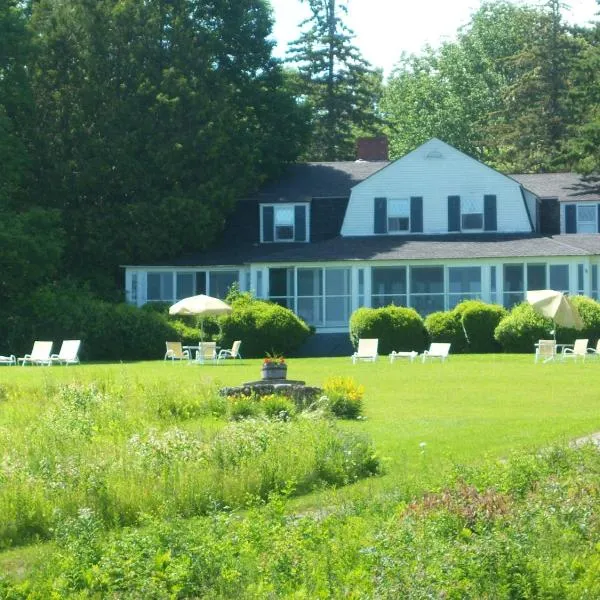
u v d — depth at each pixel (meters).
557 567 12.81
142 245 67.31
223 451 19.67
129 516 16.80
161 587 12.70
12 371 44.84
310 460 19.78
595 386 37.91
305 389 30.45
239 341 55.38
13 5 65.94
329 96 99.12
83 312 58.81
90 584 12.93
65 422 24.64
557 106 93.94
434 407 31.98
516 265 65.00
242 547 13.67
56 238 62.62
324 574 12.59
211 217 68.69
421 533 13.59
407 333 58.09
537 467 17.80
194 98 67.69
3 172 62.94
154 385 31.20
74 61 67.44
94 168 66.50
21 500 16.56
